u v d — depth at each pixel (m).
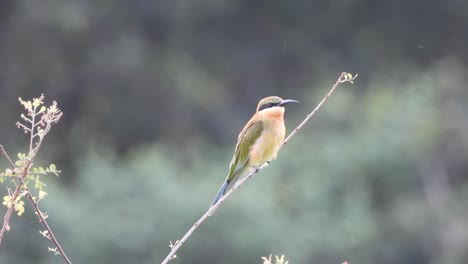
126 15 24.33
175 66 24.56
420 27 26.78
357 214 18.66
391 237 19.14
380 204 19.88
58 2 23.52
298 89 25.53
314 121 22.05
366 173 19.88
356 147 19.97
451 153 20.42
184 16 24.84
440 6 26.64
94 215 17.45
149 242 17.09
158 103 24.02
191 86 24.44
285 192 18.86
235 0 25.92
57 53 23.70
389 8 26.81
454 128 20.59
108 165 19.28
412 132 20.30
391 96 21.77
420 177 20.14
